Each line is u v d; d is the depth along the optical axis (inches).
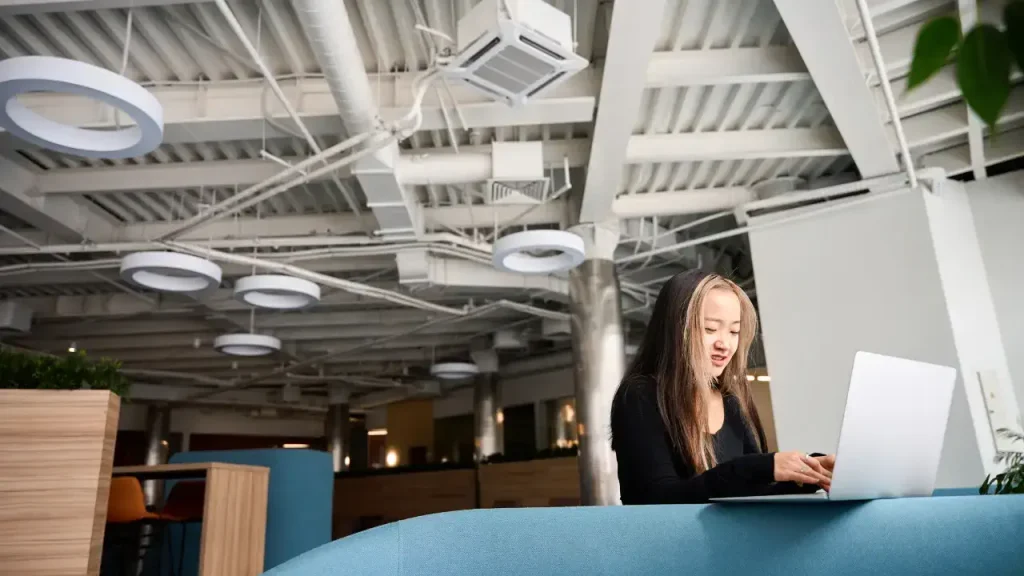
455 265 374.9
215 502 164.9
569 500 394.0
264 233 336.2
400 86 233.3
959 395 253.3
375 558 48.1
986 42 17.1
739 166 295.7
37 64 150.4
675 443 59.6
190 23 206.4
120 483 180.5
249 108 230.2
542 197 271.4
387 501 498.3
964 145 291.6
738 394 69.7
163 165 281.4
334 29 170.7
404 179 259.0
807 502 48.6
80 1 178.5
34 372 115.1
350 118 211.3
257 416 842.8
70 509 109.2
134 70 229.9
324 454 297.1
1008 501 48.1
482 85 183.9
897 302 270.4
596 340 310.2
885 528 47.6
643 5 174.7
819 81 213.9
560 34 169.0
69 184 283.4
